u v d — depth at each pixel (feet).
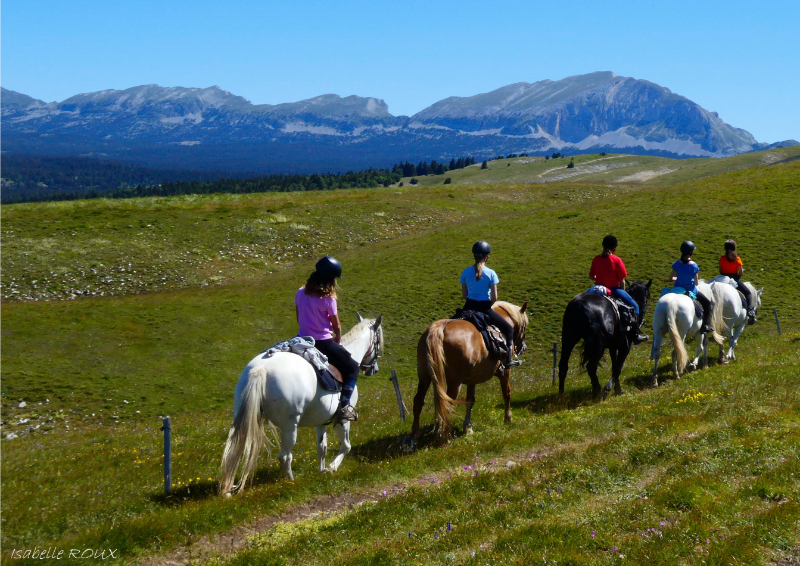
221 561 21.97
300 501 27.73
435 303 113.80
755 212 147.64
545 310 103.91
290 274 143.64
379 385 78.33
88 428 65.00
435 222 200.23
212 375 84.33
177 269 138.72
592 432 35.76
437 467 31.53
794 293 98.32
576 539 20.72
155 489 30.94
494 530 22.39
